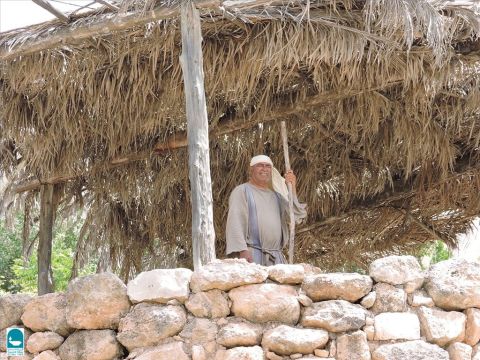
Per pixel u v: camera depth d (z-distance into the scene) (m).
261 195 5.51
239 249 5.21
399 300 4.17
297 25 5.09
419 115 6.48
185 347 4.11
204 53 5.42
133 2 5.01
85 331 4.27
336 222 8.40
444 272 4.26
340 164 7.54
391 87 6.18
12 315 4.46
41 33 5.26
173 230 8.12
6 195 7.31
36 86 5.84
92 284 4.28
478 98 6.09
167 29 5.29
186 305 4.18
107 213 8.07
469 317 4.20
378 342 4.10
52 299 4.41
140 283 4.26
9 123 6.20
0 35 5.35
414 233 8.92
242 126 6.64
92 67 5.60
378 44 5.21
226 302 4.18
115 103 5.96
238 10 5.06
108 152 6.83
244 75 5.42
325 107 6.50
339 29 5.06
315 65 5.49
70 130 6.25
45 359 4.30
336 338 4.09
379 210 8.39
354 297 4.16
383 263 4.24
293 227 5.47
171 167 7.25
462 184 7.79
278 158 7.27
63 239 13.73
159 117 6.14
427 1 4.95
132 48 5.45
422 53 5.42
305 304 4.17
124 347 4.23
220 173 7.45
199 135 4.69
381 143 7.11
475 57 5.61
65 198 7.49
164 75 5.77
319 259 9.38
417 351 4.06
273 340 4.06
